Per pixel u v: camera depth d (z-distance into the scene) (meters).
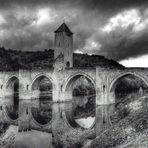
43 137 28.77
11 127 35.66
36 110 53.88
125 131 21.45
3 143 24.12
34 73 74.38
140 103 35.53
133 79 118.19
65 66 72.31
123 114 36.84
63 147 23.75
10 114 49.00
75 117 44.91
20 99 74.88
